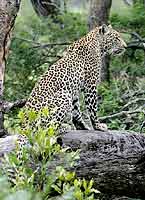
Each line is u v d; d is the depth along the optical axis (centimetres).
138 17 2170
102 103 1747
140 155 1117
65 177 816
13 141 1166
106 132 1179
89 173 1117
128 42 1992
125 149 1143
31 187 780
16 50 1994
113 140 1153
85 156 1133
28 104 1209
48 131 870
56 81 1227
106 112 1703
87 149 1146
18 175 827
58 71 1238
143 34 2175
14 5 1277
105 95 1780
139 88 1825
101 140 1155
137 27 2181
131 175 1112
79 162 1120
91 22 2131
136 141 1155
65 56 1260
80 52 1266
